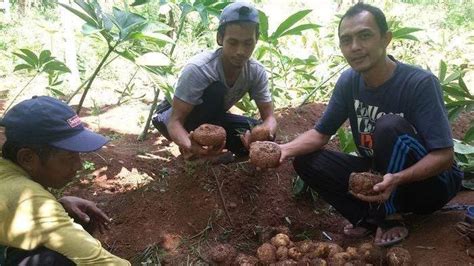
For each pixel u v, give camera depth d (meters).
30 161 1.02
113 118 2.58
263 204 1.72
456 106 1.92
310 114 2.54
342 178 1.55
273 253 1.39
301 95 2.80
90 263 1.01
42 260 1.04
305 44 2.96
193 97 1.66
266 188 1.78
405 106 1.39
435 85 1.35
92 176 1.85
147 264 1.44
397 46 3.49
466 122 2.60
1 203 0.96
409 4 5.42
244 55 1.57
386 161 1.36
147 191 1.72
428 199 1.45
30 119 1.00
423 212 1.52
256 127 1.70
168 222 1.59
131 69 3.42
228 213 1.63
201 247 1.52
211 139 1.45
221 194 1.63
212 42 3.24
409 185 1.42
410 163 1.36
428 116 1.34
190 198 1.67
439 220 1.52
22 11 5.01
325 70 2.81
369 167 1.54
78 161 1.09
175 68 2.28
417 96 1.35
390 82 1.39
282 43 3.03
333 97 1.57
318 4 4.58
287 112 2.50
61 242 1.00
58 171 1.05
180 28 2.08
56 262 1.05
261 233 1.56
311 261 1.33
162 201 1.67
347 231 1.60
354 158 1.58
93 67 3.33
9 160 1.03
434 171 1.32
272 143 1.48
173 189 1.71
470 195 1.76
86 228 1.37
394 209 1.43
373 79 1.41
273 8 4.36
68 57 2.95
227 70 1.68
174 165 1.98
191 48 3.11
